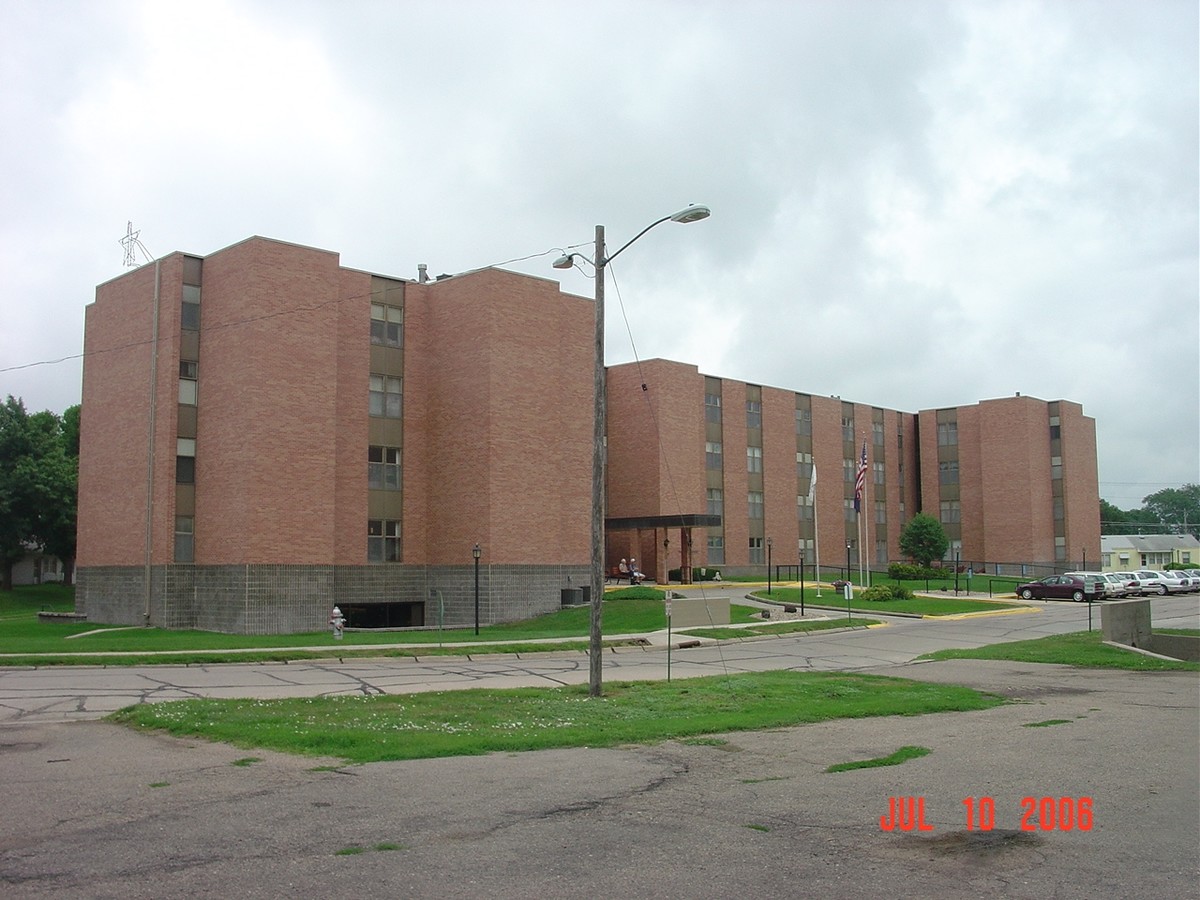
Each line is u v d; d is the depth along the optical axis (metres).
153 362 36.88
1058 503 77.69
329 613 35.66
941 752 12.35
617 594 45.56
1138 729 14.34
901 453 82.12
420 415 41.56
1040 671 23.00
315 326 36.25
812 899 6.41
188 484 36.47
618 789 9.95
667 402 61.22
